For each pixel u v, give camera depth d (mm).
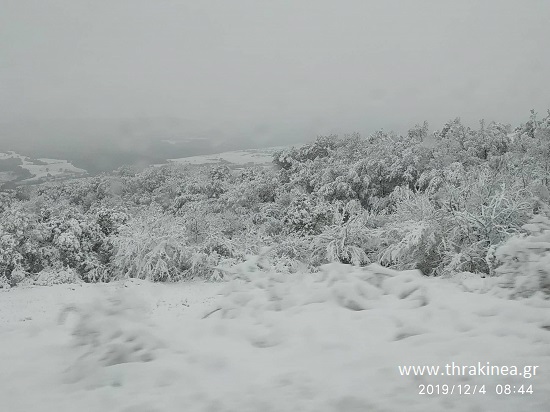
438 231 22797
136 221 27578
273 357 4426
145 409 3459
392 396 3508
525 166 27062
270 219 36875
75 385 3977
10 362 4520
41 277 26375
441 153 38531
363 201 40844
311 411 3332
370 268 6707
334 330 5023
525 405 3334
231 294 6312
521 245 6348
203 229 30250
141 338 4688
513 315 5230
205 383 3887
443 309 5594
